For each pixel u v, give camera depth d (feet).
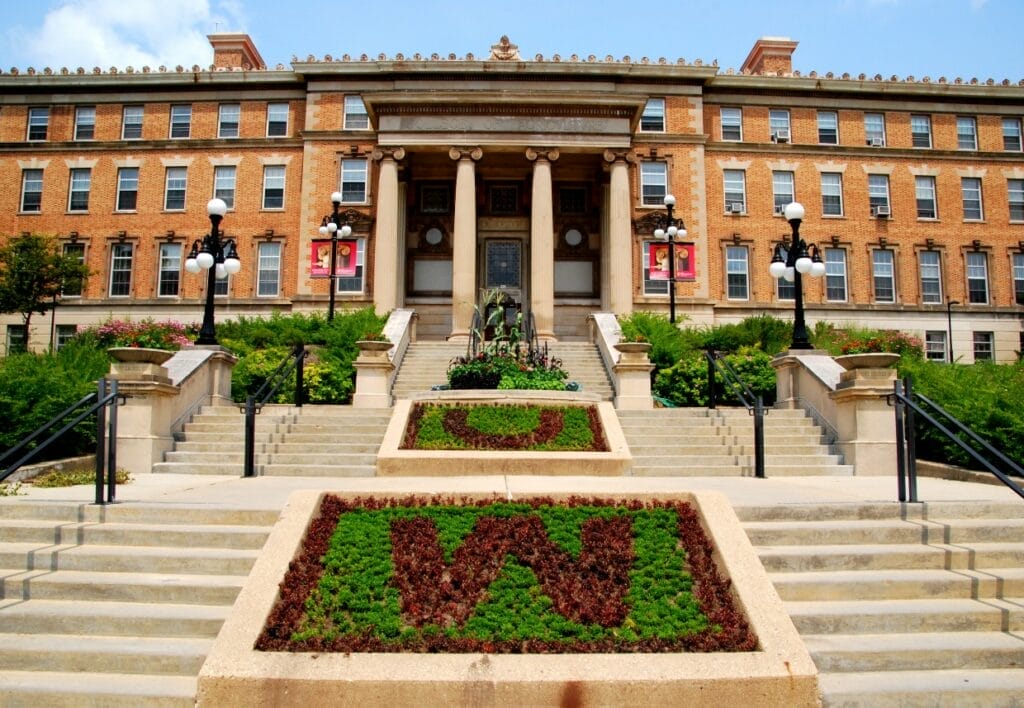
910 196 119.75
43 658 18.07
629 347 58.44
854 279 117.19
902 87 120.37
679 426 47.57
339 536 21.89
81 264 104.47
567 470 40.63
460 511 23.59
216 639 17.52
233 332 81.97
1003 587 21.03
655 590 19.70
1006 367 54.44
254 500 26.76
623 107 101.91
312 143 114.11
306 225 112.27
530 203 114.83
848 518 24.48
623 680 16.56
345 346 74.38
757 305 114.52
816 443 44.91
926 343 116.88
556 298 113.70
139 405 41.01
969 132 123.13
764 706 16.67
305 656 16.93
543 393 50.55
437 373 73.05
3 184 118.01
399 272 108.78
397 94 100.07
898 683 17.51
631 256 109.70
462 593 19.45
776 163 118.21
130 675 17.87
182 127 119.14
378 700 16.40
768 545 22.91
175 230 115.96
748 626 18.37
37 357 51.37
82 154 118.21
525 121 101.65
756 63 129.59
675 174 114.32
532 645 17.44
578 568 20.58
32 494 29.58
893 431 41.57
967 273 119.85
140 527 23.16
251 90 118.52
